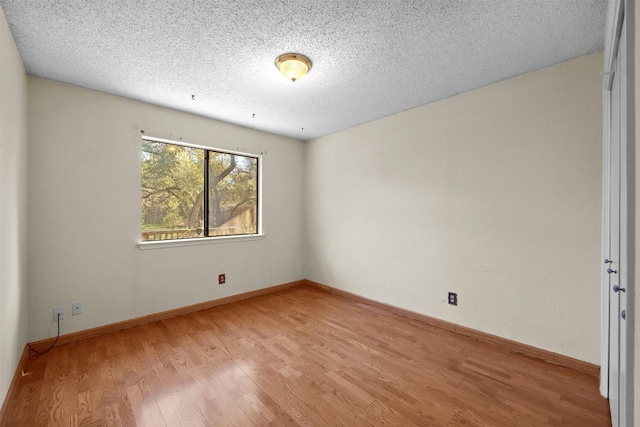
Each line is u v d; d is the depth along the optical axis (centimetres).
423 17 154
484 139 238
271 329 261
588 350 190
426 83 233
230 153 347
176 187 304
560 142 201
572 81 195
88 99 241
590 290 190
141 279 271
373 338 243
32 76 216
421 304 282
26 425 143
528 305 216
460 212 253
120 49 184
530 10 148
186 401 162
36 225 216
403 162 297
